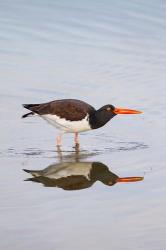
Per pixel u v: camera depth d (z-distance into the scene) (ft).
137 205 43.80
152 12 85.51
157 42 77.77
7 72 69.56
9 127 58.59
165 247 37.88
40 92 65.21
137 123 59.82
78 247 37.78
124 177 48.93
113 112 56.54
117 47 76.28
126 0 88.74
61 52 74.69
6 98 64.03
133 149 54.49
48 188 46.65
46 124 59.88
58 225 40.52
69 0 88.94
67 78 68.33
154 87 66.49
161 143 55.42
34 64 71.51
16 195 45.11
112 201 44.50
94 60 72.74
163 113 61.05
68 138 57.82
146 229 40.27
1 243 38.19
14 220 41.14
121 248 37.78
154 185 47.24
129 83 67.41
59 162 51.98
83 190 46.62
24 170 49.93
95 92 65.10
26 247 37.73
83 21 83.10
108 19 83.82
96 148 55.06
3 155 52.80
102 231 39.88
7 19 83.46
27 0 88.94
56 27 81.30
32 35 79.00
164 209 43.11
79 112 55.98
